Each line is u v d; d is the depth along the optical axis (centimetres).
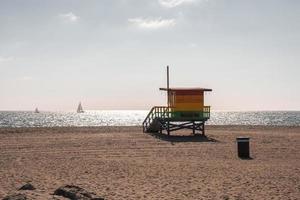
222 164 1911
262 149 2541
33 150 2489
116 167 1811
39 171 1702
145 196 1212
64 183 1419
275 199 1182
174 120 3528
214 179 1506
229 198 1198
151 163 1939
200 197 1208
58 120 13112
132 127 4859
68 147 2641
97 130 4212
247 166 1842
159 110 3781
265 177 1542
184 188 1341
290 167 1806
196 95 3575
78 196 1041
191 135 3584
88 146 2697
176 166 1841
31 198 984
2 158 2131
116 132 3934
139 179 1510
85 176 1577
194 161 2019
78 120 13625
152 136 3453
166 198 1188
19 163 1948
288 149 2536
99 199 1066
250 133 3806
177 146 2712
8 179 1498
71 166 1844
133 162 1977
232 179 1503
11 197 973
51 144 2816
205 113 3594
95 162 1977
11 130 4106
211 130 4353
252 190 1307
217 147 2661
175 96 3550
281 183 1421
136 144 2820
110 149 2534
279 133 3803
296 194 1246
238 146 2205
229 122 11375
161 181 1468
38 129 4303
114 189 1314
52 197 1015
